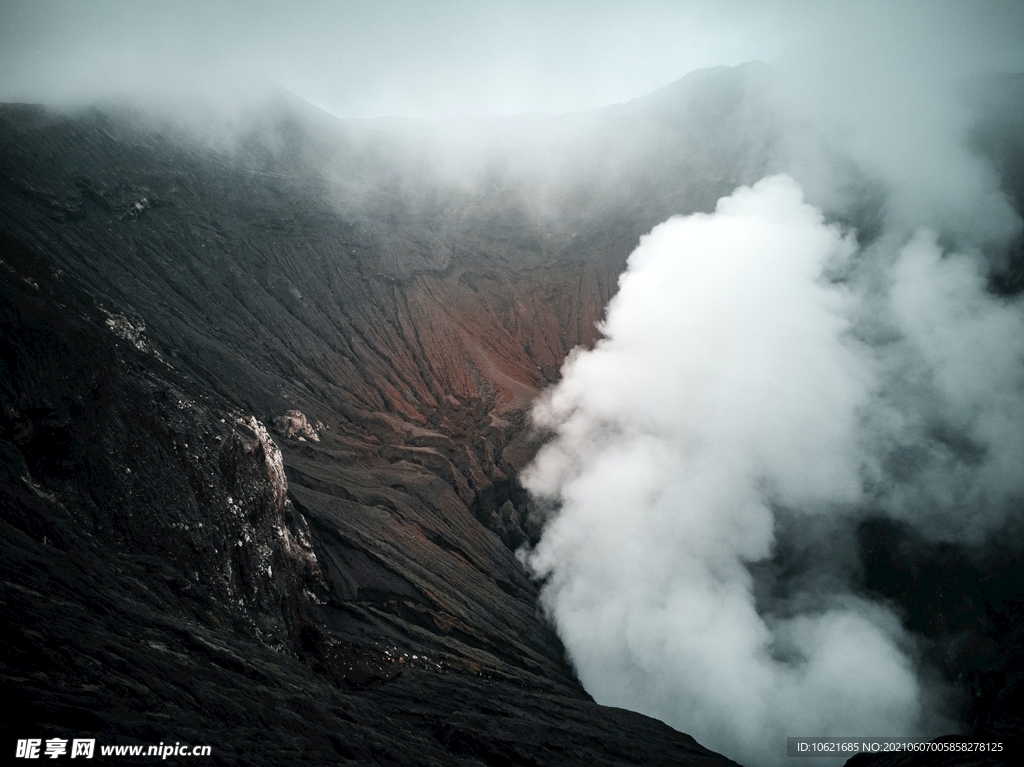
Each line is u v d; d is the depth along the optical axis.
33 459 44.50
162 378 62.62
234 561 53.94
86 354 52.12
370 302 152.12
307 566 65.25
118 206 111.56
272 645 51.16
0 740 22.34
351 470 98.31
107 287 93.94
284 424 98.19
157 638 36.97
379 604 72.50
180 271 115.44
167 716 29.11
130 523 47.25
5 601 30.19
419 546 88.50
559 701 69.38
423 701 57.56
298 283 139.38
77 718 25.33
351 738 39.28
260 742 31.75
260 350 115.69
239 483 59.09
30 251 62.22
